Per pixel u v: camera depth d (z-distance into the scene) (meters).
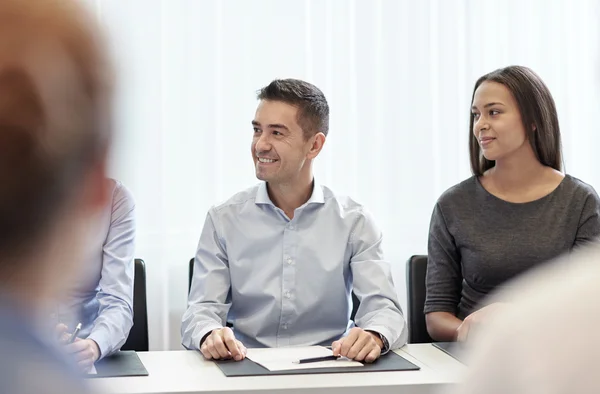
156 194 2.76
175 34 2.78
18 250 0.32
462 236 2.20
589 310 0.29
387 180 2.90
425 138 2.92
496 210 2.19
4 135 0.30
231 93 2.80
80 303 1.97
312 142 2.14
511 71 2.17
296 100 2.09
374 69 2.88
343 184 2.88
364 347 1.77
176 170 2.79
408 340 2.29
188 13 2.78
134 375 1.63
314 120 2.12
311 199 2.15
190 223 2.79
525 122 2.14
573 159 3.04
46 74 0.30
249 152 2.81
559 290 0.31
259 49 2.82
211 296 2.09
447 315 2.14
